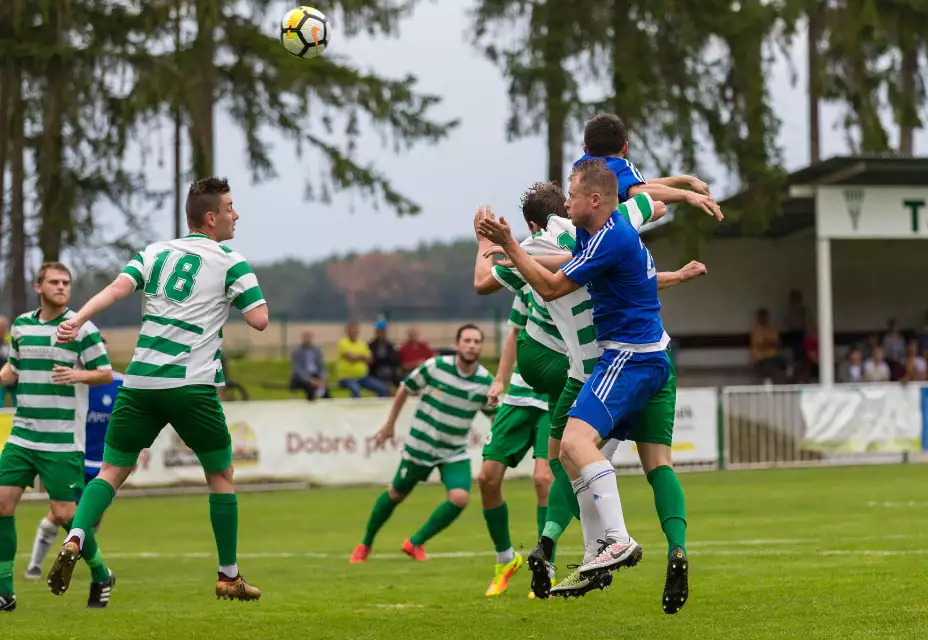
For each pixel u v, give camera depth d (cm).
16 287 4534
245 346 7494
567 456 1048
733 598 1250
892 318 4778
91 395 1725
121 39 4303
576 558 1722
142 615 1243
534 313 1294
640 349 1051
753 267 4816
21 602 1434
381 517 1828
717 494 2773
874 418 3556
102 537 2283
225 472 1237
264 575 1664
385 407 3250
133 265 1180
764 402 3497
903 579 1325
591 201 1052
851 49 5434
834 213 4175
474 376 1816
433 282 13150
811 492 2777
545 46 4691
